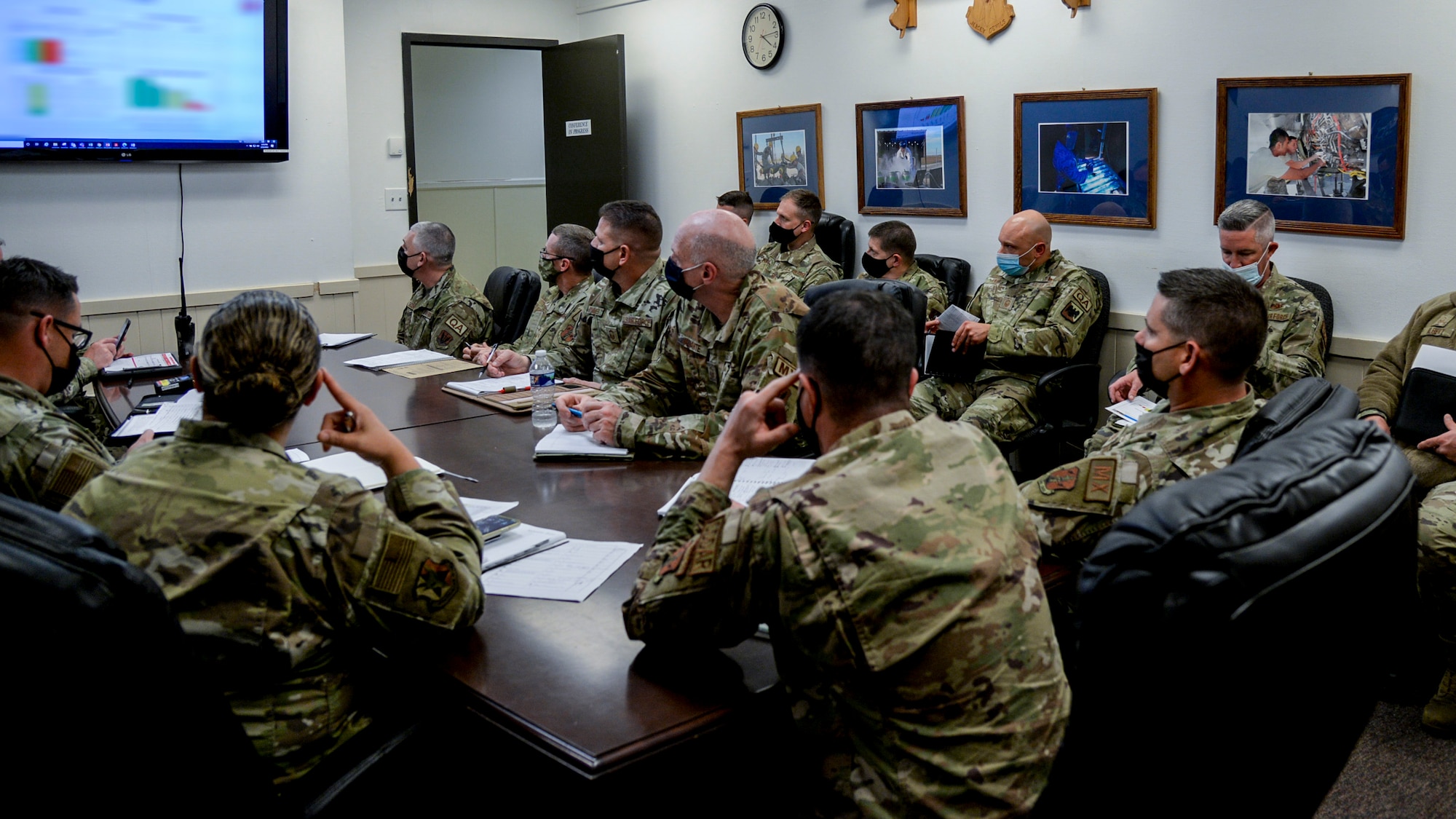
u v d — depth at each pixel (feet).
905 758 3.84
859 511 3.86
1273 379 10.46
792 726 4.35
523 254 25.75
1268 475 3.27
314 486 4.26
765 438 4.67
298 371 4.32
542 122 25.58
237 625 4.04
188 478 4.12
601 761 3.94
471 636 4.94
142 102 15.70
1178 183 12.66
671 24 19.66
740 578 4.07
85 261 16.10
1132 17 12.78
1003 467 4.22
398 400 9.92
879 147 16.14
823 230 15.93
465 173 24.59
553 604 5.28
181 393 10.44
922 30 15.25
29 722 2.84
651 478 7.27
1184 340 5.90
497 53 24.54
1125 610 3.05
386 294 20.16
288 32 17.10
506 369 10.96
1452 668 7.85
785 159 17.76
